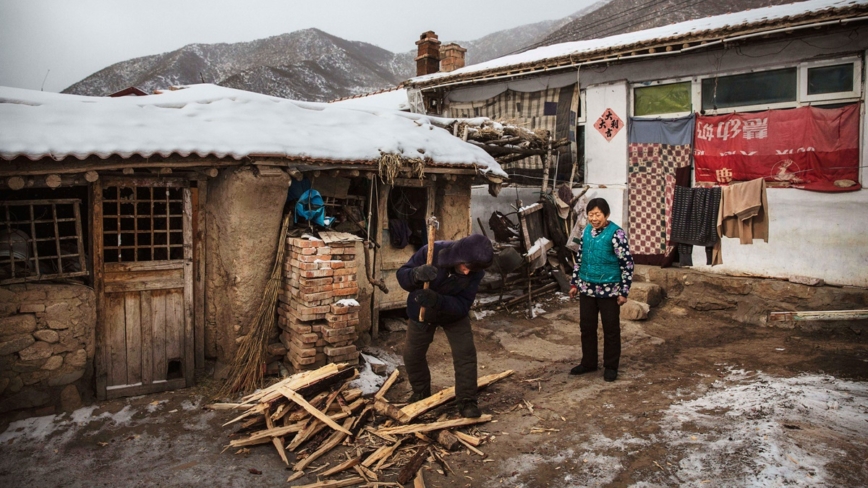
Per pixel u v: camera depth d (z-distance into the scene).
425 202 6.61
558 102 9.37
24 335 4.04
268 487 3.29
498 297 7.80
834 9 6.20
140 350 4.64
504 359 5.70
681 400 4.30
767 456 3.24
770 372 4.94
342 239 5.05
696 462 3.27
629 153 8.45
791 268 7.01
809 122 6.89
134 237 4.67
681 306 7.67
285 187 4.96
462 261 3.70
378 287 6.19
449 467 3.44
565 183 9.09
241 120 5.07
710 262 7.57
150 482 3.34
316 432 3.86
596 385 4.77
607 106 8.67
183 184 4.77
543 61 8.74
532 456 3.53
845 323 6.27
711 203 7.45
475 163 6.32
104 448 3.79
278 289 5.00
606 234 4.83
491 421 4.11
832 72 6.84
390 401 4.52
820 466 3.08
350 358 4.93
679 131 8.00
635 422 3.91
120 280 4.54
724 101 7.71
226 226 4.88
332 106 6.25
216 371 5.02
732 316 7.25
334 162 5.07
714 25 7.62
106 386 4.51
